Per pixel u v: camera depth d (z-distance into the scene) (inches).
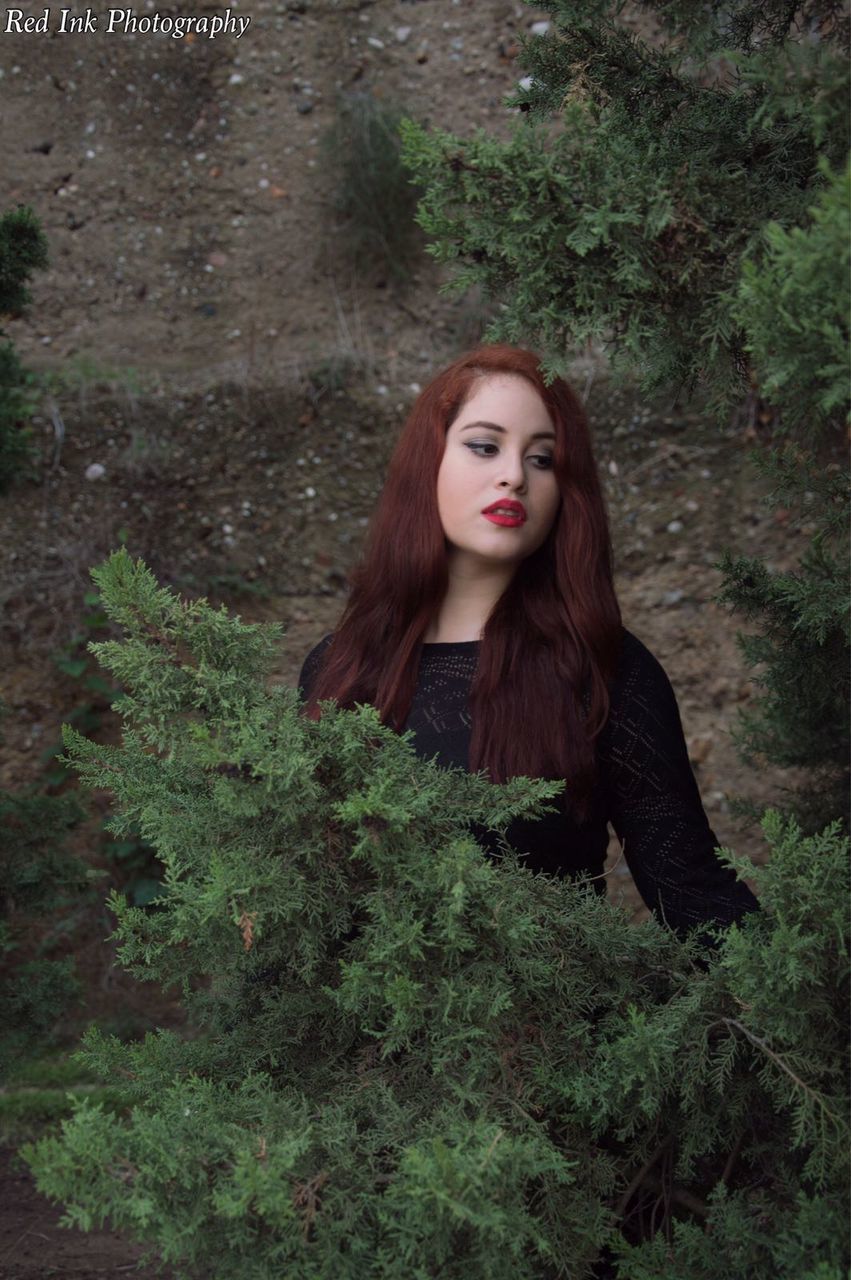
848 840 43.2
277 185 156.0
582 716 61.9
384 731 46.8
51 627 133.9
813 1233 42.0
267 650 49.9
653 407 136.9
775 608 64.8
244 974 54.8
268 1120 43.3
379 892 44.9
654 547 135.4
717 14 48.0
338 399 141.3
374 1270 41.5
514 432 63.0
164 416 141.1
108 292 152.9
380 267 150.3
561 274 45.6
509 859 51.4
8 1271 80.0
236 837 46.2
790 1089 45.5
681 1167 49.0
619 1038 47.6
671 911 61.3
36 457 135.7
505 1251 41.2
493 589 65.9
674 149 48.4
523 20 155.3
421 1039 47.8
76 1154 39.4
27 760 131.3
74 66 160.4
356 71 158.1
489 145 43.4
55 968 87.4
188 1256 42.6
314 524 139.4
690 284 45.7
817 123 40.6
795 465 57.2
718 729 128.6
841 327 38.7
